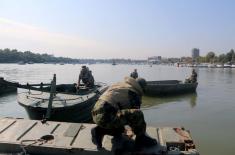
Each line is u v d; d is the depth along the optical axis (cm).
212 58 16712
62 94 1351
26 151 612
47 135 655
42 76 4900
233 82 4253
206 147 1079
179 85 2516
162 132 678
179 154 574
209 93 2761
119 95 588
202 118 1575
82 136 654
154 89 2355
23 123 727
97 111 579
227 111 1788
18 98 1264
